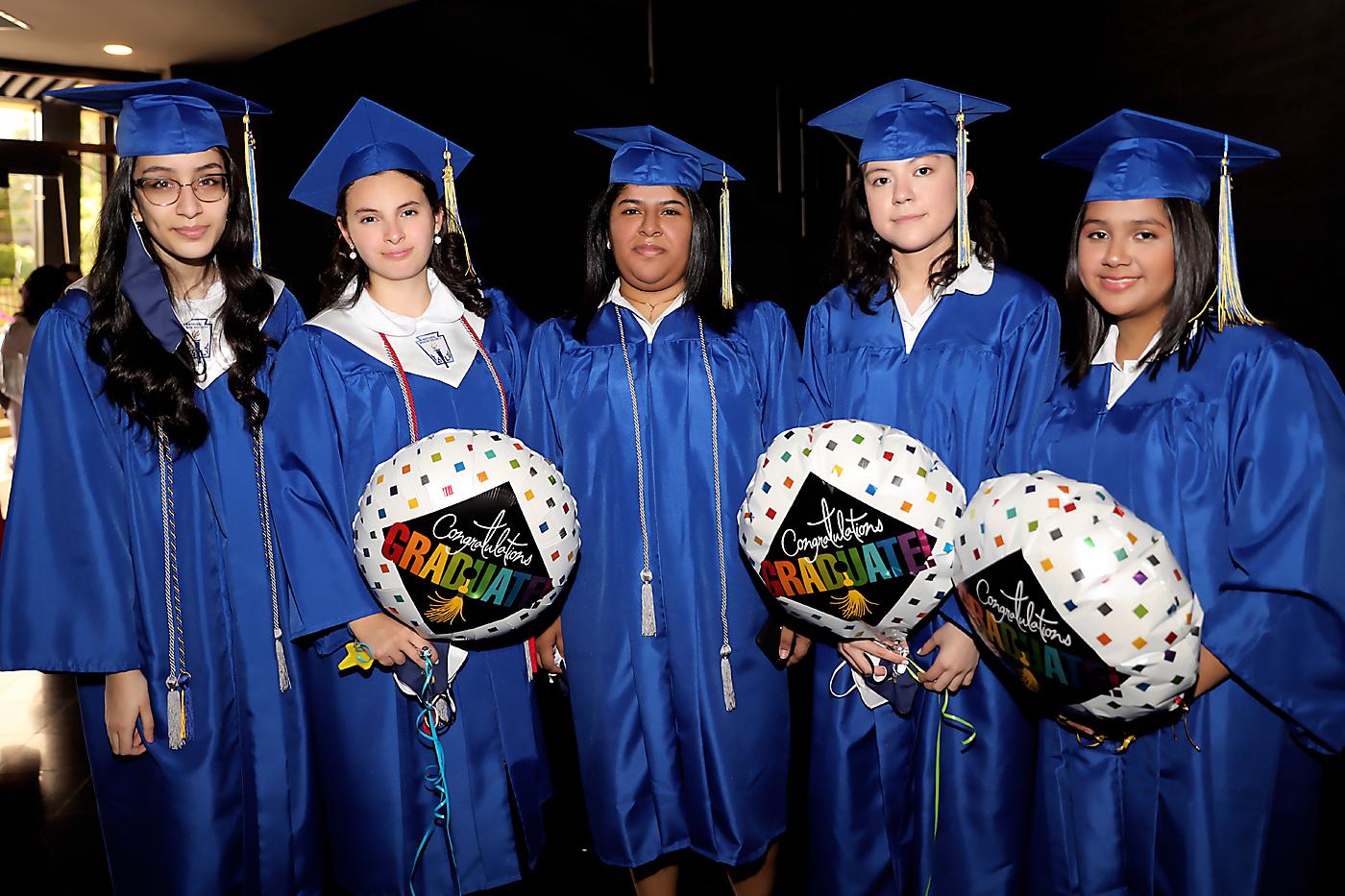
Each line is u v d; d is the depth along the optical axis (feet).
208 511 6.23
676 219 6.70
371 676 6.34
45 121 27.30
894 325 6.43
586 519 6.82
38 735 10.94
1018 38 17.33
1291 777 5.45
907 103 6.12
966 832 6.28
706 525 6.76
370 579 5.62
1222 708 5.35
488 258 22.24
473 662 6.57
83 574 5.92
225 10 21.45
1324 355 12.86
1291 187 13.28
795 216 20.90
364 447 6.33
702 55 20.70
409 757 6.43
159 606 6.13
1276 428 5.19
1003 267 6.40
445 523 5.37
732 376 6.82
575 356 6.88
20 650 5.87
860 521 5.31
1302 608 5.18
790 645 6.90
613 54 21.04
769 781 7.00
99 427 6.00
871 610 5.49
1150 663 4.57
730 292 7.03
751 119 20.97
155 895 6.28
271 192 24.32
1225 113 14.20
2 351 17.67
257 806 6.34
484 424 6.63
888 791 6.56
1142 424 5.48
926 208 6.09
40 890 7.87
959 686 6.09
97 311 6.01
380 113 6.20
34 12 21.21
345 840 6.48
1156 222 5.37
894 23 19.01
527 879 8.07
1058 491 4.82
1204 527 5.34
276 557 6.34
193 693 6.18
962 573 5.12
